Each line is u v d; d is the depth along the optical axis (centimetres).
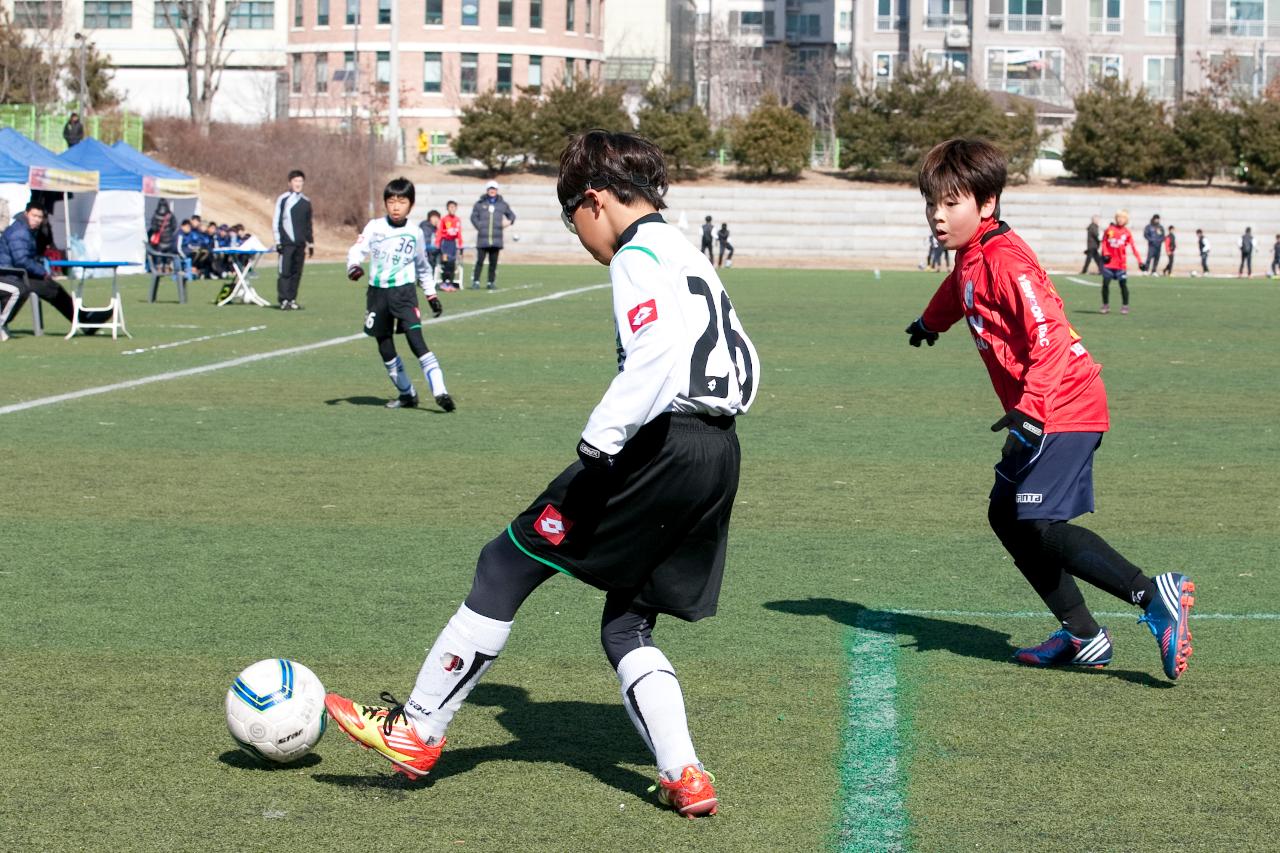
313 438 1847
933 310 921
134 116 8356
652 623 701
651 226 658
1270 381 2611
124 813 668
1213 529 1343
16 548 1223
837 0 16638
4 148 4594
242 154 8562
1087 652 902
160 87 12256
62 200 5425
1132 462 1731
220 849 628
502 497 1470
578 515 657
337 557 1202
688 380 644
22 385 2336
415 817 668
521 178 9706
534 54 12575
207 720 802
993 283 848
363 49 12319
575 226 676
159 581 1115
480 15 12394
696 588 677
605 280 6022
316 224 8656
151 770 725
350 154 8925
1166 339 3516
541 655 936
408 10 12288
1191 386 2534
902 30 13162
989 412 2155
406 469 1631
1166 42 12781
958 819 667
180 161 8475
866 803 686
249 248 4294
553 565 669
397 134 9881
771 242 9312
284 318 3791
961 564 1201
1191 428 2019
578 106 9744
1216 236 9131
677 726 670
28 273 3098
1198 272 8281
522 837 644
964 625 1013
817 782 714
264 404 2158
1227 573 1171
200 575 1136
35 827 651
